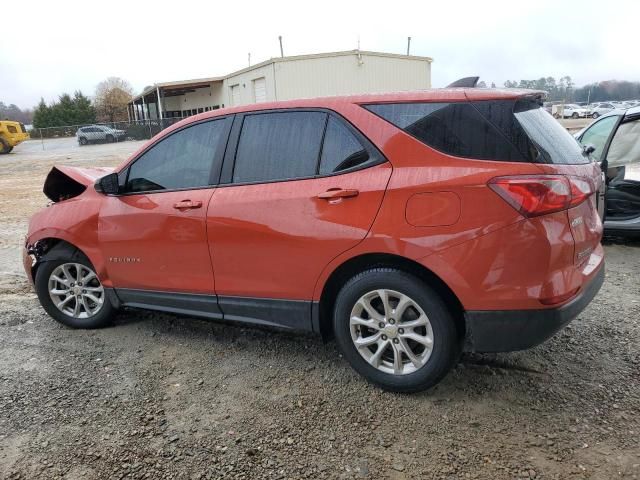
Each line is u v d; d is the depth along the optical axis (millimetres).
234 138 3439
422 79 30312
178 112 43688
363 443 2674
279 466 2533
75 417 2986
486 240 2625
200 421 2918
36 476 2512
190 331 4137
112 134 38125
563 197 2615
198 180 3557
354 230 2908
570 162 2844
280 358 3619
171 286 3705
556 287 2631
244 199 3287
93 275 4148
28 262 4277
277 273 3230
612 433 2646
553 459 2484
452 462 2504
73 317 4234
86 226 3990
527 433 2682
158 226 3633
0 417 3000
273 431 2803
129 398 3170
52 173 4359
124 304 4027
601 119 6605
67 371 3533
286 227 3121
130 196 3811
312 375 3363
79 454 2666
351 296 3041
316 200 3033
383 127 2922
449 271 2701
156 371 3502
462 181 2658
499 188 2594
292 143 3225
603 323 3891
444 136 2787
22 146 38312
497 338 2719
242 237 3295
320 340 3867
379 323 3012
